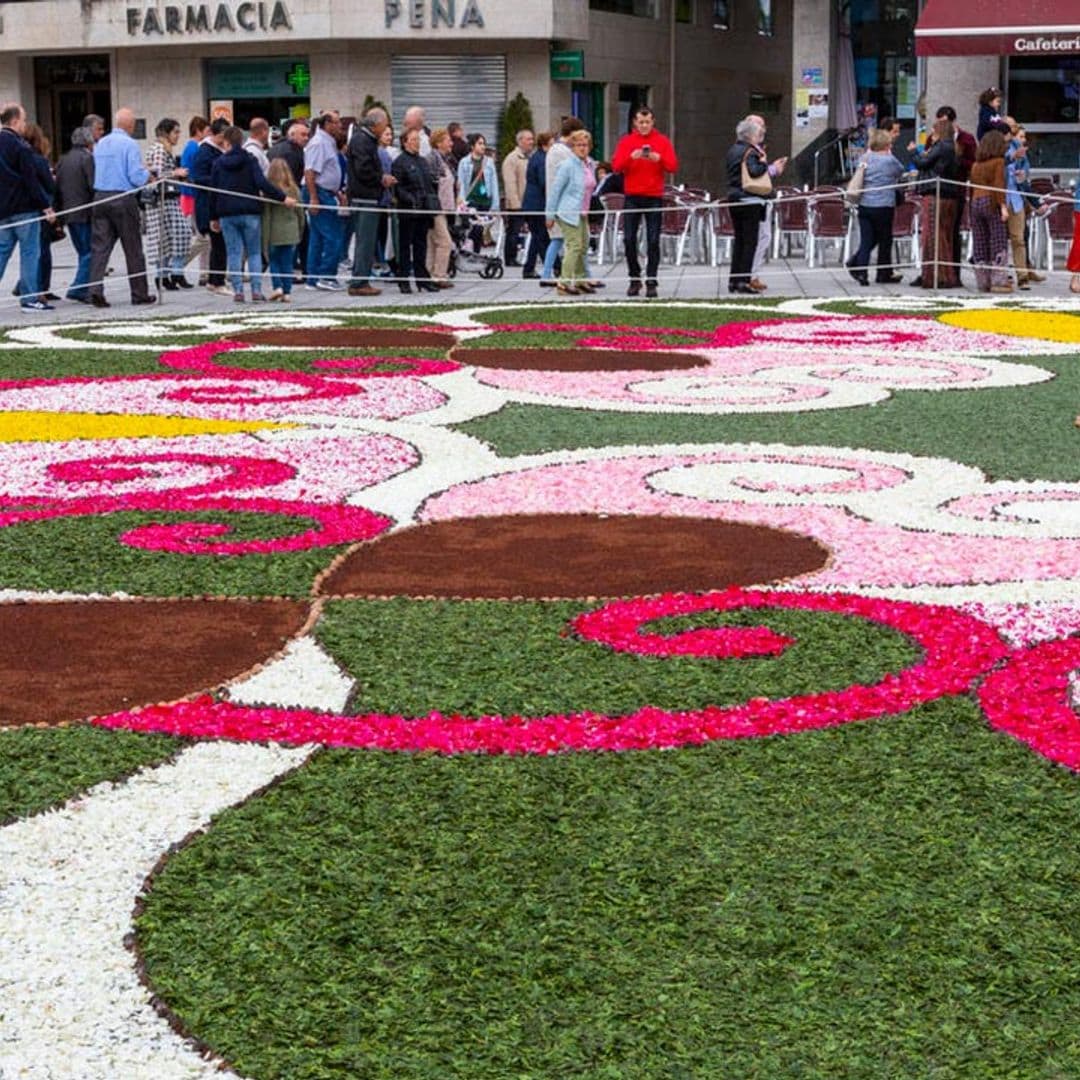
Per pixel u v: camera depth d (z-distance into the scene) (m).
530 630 6.60
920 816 4.78
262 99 41.75
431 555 7.95
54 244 34.81
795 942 4.08
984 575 7.41
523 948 4.07
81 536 8.27
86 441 11.05
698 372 14.40
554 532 8.40
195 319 18.98
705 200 27.80
